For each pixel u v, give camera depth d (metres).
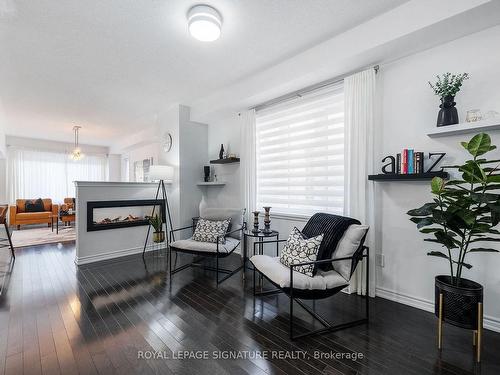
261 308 2.21
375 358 1.57
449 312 1.63
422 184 2.19
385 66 2.41
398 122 2.33
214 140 4.46
